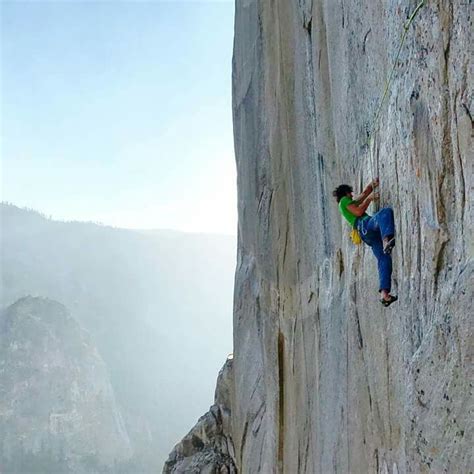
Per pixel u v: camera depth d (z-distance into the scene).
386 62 7.34
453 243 5.51
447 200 5.61
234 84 21.36
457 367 5.27
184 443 24.86
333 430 10.31
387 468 7.56
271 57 15.38
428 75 5.93
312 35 11.40
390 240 6.98
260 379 18.45
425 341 5.98
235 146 21.61
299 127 12.75
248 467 19.12
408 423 6.39
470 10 5.09
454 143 5.44
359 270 8.95
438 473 5.61
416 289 6.34
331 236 10.78
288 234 14.37
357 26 8.61
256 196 17.92
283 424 15.31
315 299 12.04
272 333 16.14
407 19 6.46
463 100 5.25
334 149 10.38
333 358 10.48
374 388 8.14
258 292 18.23
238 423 20.97
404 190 6.71
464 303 5.16
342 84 9.60
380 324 7.88
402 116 6.71
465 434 5.12
